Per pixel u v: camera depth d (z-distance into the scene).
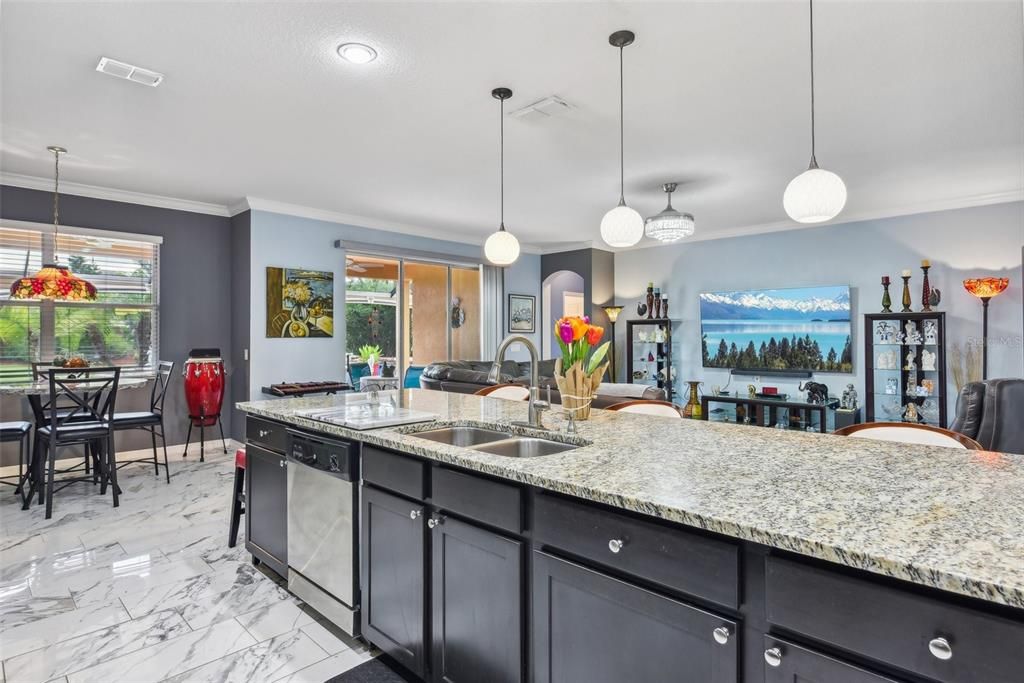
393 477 1.82
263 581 2.55
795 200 2.23
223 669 1.88
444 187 4.75
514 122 3.30
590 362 2.20
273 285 5.37
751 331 6.54
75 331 4.72
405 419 2.19
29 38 2.36
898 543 0.89
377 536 1.90
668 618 1.12
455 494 1.60
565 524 1.32
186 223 5.30
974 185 4.67
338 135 3.52
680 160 4.02
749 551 1.03
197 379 4.92
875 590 0.86
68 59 2.54
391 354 6.45
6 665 1.89
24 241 4.48
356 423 2.08
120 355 4.94
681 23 2.26
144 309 5.07
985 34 2.33
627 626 1.20
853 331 5.82
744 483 1.25
